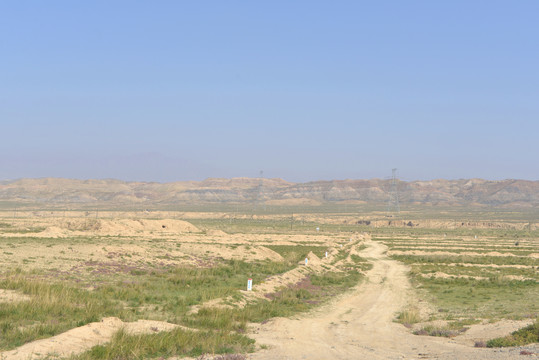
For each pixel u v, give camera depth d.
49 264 41.50
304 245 91.25
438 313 31.86
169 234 98.44
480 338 22.70
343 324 27.42
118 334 18.83
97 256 48.69
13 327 19.75
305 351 20.00
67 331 19.52
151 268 46.28
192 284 37.41
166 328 21.70
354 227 179.75
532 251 88.88
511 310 32.38
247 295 34.06
